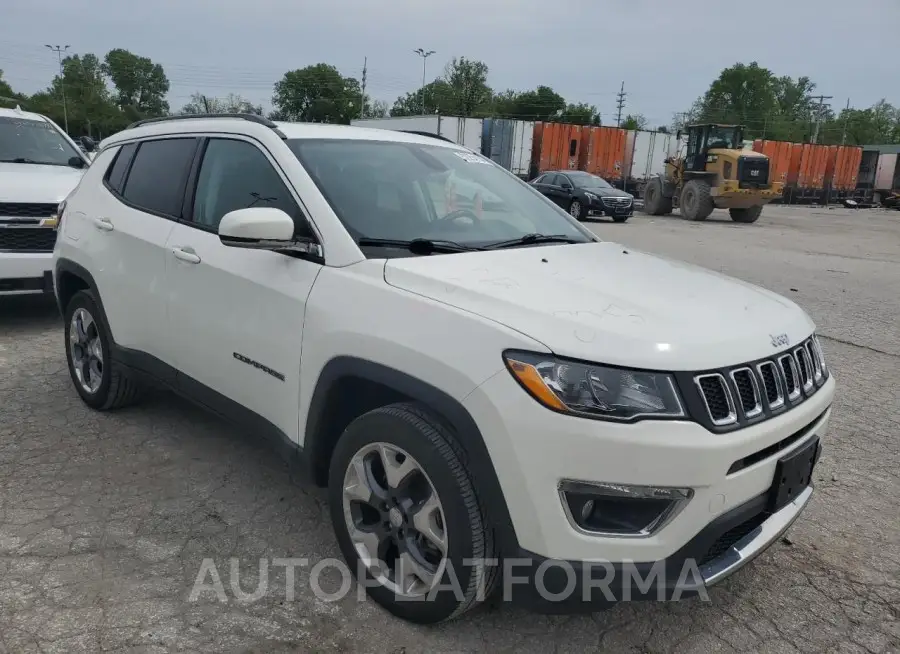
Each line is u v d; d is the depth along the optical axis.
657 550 2.21
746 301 2.76
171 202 3.78
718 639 2.69
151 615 2.67
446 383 2.35
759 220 26.47
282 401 3.02
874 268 12.76
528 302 2.40
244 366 3.20
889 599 2.96
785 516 2.61
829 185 42.56
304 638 2.58
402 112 96.69
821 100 87.00
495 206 3.57
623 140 34.59
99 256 4.15
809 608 2.89
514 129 32.12
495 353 2.26
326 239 2.90
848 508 3.72
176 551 3.09
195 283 3.43
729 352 2.32
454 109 92.75
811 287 10.41
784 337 2.57
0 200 5.97
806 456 2.59
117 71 102.56
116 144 4.48
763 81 106.12
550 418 2.16
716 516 2.26
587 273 2.84
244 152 3.44
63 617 2.64
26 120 7.96
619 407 2.15
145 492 3.60
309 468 2.96
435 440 2.43
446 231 3.16
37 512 3.37
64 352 5.83
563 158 33.44
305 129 3.44
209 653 2.49
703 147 24.28
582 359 2.19
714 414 2.24
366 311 2.63
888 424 4.90
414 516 2.55
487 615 2.75
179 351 3.62
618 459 2.14
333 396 2.79
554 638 2.65
